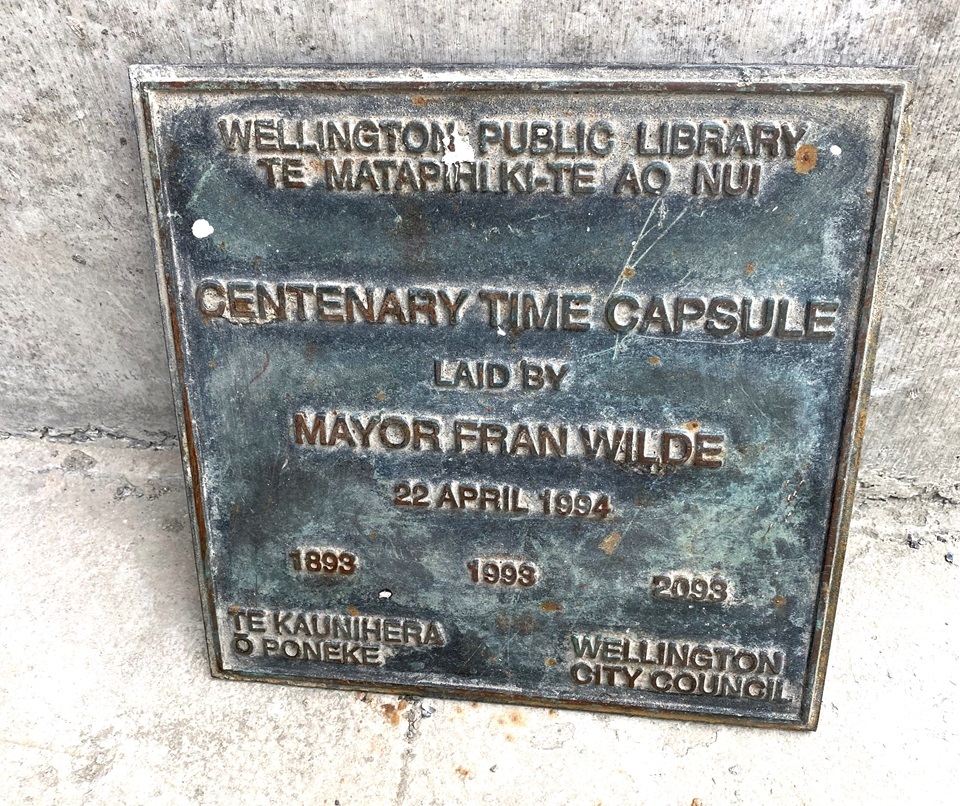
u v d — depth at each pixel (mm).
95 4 1771
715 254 1537
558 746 1804
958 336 1972
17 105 1916
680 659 1821
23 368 2342
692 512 1716
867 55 1657
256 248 1634
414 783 1732
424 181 1555
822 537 1692
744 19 1638
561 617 1831
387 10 1696
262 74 1517
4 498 2348
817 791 1693
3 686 1894
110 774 1742
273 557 1862
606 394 1654
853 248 1503
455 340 1654
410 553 1828
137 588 2119
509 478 1743
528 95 1480
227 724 1849
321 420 1744
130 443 2447
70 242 2105
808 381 1594
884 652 1938
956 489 2217
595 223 1547
